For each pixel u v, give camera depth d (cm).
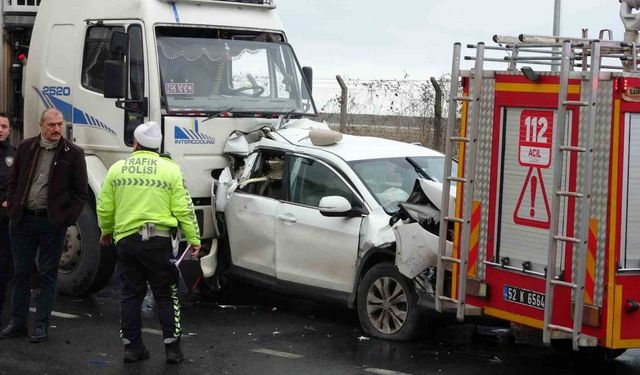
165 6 1102
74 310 1033
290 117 1154
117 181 816
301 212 981
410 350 879
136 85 1085
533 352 895
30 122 1213
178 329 827
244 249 1038
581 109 713
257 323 986
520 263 764
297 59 1203
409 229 871
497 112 780
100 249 1084
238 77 1139
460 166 809
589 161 702
